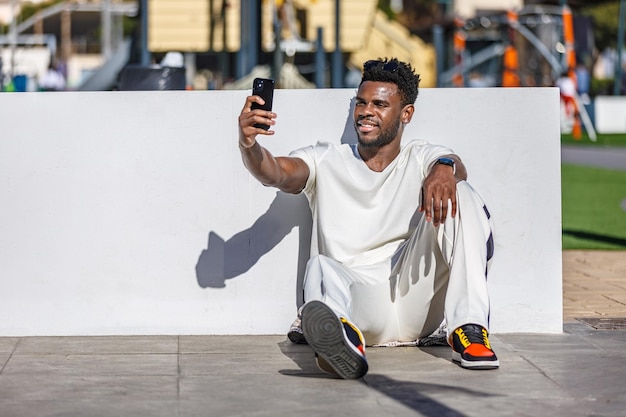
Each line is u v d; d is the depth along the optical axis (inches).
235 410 172.6
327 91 228.5
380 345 219.0
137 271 229.8
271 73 676.7
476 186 230.2
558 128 229.3
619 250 394.0
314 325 183.5
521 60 1301.7
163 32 836.6
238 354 213.6
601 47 2145.7
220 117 228.2
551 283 232.5
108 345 221.6
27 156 227.3
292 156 211.8
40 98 226.7
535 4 1333.7
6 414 170.1
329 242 211.5
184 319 231.0
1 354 213.2
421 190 197.2
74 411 171.9
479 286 201.6
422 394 182.7
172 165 228.4
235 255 230.2
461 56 1203.9
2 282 228.8
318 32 721.6
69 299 229.9
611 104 1475.1
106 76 799.1
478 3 1705.2
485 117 228.8
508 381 191.6
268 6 847.1
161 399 179.5
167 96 227.6
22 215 228.1
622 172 790.5
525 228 231.1
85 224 228.5
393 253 212.5
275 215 229.6
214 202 229.1
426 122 228.8
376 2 909.8
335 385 189.0
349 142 229.1
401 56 1021.8
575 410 173.2
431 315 213.6
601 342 225.6
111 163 228.1
